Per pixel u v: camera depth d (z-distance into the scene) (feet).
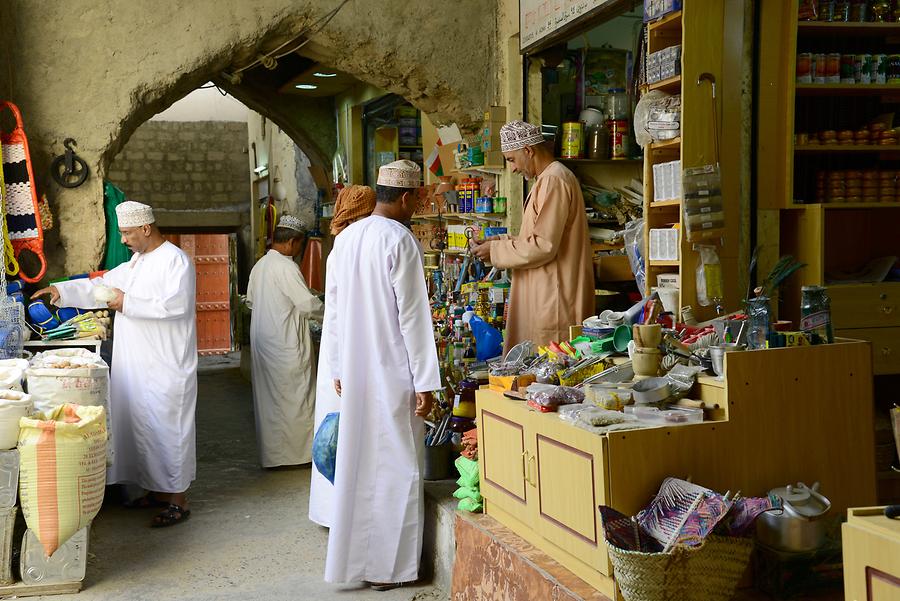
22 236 18.37
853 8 13.83
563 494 10.02
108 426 16.11
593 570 9.59
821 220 13.10
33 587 13.35
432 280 21.89
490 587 11.39
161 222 49.49
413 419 13.32
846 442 10.12
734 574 8.67
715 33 12.91
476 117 21.98
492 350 16.01
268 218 39.52
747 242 13.33
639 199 19.26
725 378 9.58
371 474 13.21
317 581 13.89
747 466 9.64
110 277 17.74
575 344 12.72
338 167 35.45
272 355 20.63
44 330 17.63
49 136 19.25
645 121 13.80
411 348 13.03
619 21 20.34
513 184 20.70
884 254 15.78
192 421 17.21
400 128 32.96
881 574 6.42
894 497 13.23
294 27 20.75
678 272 14.23
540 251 14.46
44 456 12.94
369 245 13.07
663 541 8.73
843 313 13.60
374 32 21.07
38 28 19.10
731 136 13.12
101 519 17.15
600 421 9.45
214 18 20.04
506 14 21.33
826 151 14.44
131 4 19.57
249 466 21.57
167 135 49.52
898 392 15.37
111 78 19.54
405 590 13.44
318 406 15.74
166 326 16.89
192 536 16.14
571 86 20.57
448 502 13.82
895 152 15.42
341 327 13.23
